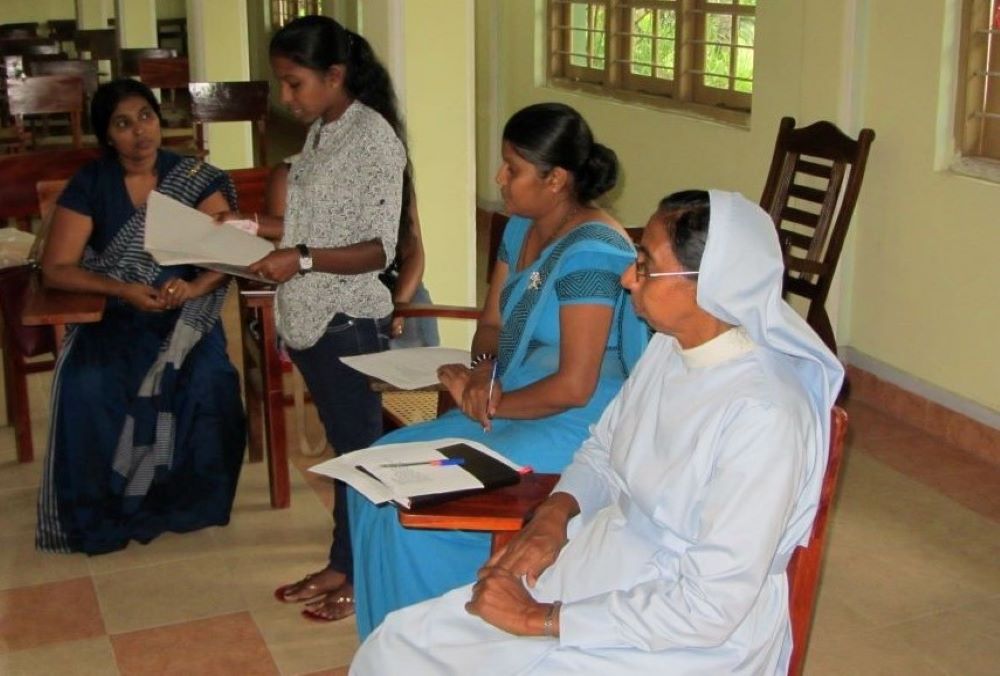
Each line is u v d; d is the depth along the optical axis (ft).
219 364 11.14
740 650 5.66
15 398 12.75
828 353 5.59
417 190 13.51
